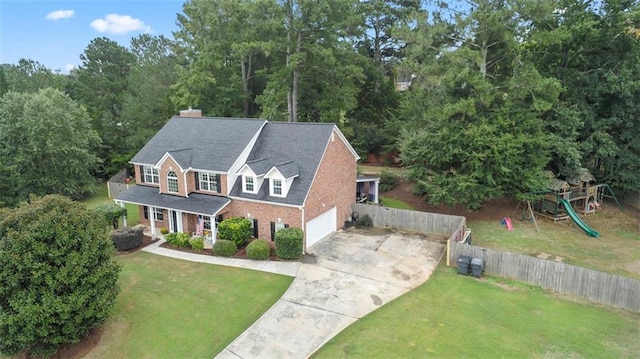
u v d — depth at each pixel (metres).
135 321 16.00
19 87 52.88
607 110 30.11
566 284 17.61
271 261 21.55
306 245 22.92
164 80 47.22
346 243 24.09
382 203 33.22
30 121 34.09
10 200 33.88
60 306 13.02
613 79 27.45
